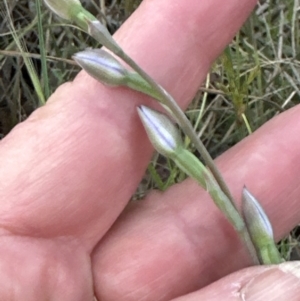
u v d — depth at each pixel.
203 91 0.16
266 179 0.11
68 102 0.11
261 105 0.16
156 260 0.11
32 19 0.17
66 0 0.08
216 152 0.16
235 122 0.15
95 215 0.11
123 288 0.11
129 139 0.11
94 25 0.08
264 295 0.09
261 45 0.17
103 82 0.10
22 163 0.11
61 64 0.16
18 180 0.11
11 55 0.16
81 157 0.11
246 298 0.09
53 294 0.11
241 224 0.09
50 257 0.11
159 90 0.09
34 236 0.11
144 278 0.11
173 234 0.11
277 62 0.16
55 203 0.11
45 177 0.11
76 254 0.11
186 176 0.14
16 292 0.10
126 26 0.11
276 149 0.11
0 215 0.11
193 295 0.10
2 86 0.16
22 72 0.17
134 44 0.11
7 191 0.11
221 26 0.11
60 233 0.11
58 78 0.16
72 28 0.17
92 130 0.11
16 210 0.11
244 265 0.11
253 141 0.12
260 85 0.16
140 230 0.11
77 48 0.17
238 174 0.11
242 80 0.17
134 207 0.12
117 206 0.11
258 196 0.11
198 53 0.11
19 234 0.11
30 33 0.17
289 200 0.11
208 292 0.09
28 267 0.10
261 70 0.16
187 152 0.09
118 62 0.09
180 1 0.11
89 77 0.11
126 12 0.16
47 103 0.11
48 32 0.16
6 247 0.10
